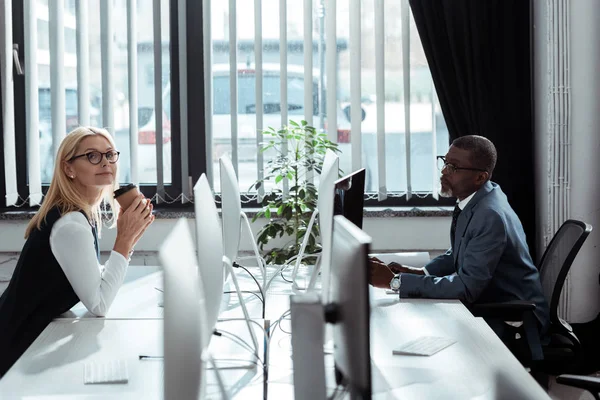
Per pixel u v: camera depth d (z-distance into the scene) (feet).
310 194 14.28
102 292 8.37
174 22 14.92
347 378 4.87
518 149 14.55
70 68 14.87
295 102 14.99
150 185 15.26
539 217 14.66
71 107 14.96
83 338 7.59
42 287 8.25
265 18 14.83
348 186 8.78
